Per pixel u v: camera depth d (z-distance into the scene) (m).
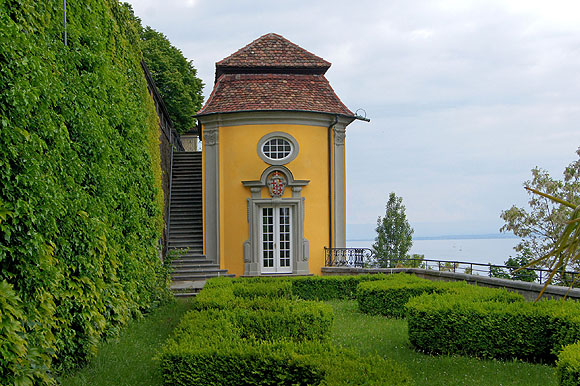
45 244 6.42
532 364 8.05
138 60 14.62
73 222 7.45
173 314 11.78
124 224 10.62
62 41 7.99
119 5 12.55
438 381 7.15
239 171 20.66
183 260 20.41
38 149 6.11
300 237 20.48
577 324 7.46
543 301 8.91
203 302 9.46
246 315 8.07
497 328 8.39
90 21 9.38
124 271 10.45
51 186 6.35
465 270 14.62
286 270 20.64
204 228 20.83
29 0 6.44
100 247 8.24
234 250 20.59
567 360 5.69
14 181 5.71
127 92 12.12
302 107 20.66
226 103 20.88
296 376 5.65
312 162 20.84
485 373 7.57
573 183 18.08
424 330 8.84
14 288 5.84
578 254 2.81
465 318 8.57
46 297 6.25
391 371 5.15
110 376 7.08
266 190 20.61
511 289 11.85
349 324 11.26
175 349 6.07
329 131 21.20
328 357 5.67
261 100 20.80
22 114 5.77
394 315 12.30
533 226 18.50
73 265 7.48
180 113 34.81
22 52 5.89
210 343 6.35
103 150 8.82
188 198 23.06
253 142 20.66
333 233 21.00
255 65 21.62
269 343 6.27
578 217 2.78
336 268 19.83
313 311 8.16
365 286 12.95
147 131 14.00
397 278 14.36
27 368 5.43
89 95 8.82
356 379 4.89
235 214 20.66
